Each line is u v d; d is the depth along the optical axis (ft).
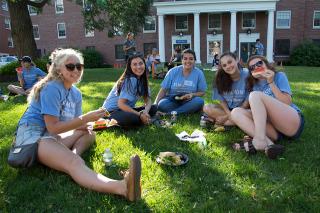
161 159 10.62
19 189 9.11
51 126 9.83
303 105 19.98
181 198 8.51
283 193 8.56
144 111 15.33
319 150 11.64
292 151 11.57
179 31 99.96
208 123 15.57
